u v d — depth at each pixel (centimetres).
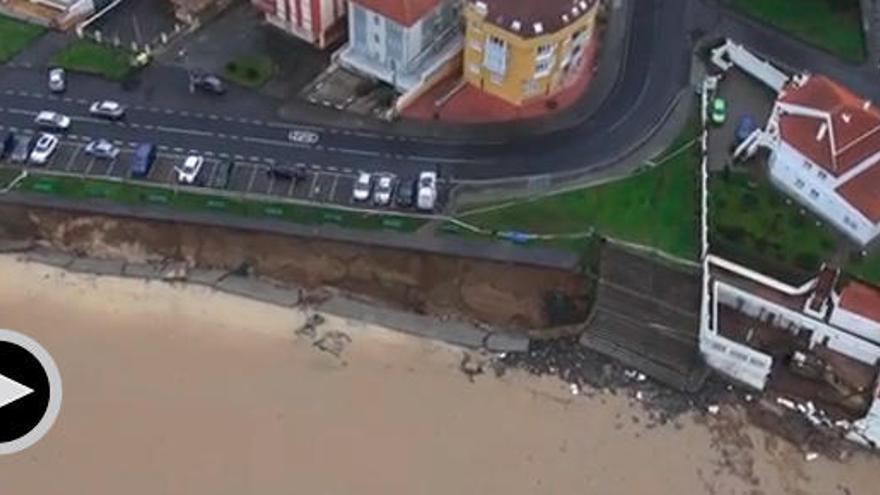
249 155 10731
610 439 9312
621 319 9881
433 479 9019
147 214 10344
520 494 8956
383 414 9419
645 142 10850
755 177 10625
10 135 10794
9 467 8975
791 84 10725
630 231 10244
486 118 11006
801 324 9762
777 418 9438
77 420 9256
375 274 10269
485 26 10544
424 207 10312
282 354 9831
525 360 9825
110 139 10838
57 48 11531
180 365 9706
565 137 10869
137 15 11800
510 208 10362
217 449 9131
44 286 10250
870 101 11256
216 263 10444
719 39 11675
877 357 9606
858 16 11862
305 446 9175
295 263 10350
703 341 9625
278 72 11356
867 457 9231
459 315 10231
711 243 10094
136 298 10188
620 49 11575
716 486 9038
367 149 10781
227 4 11862
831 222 10312
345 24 11544
